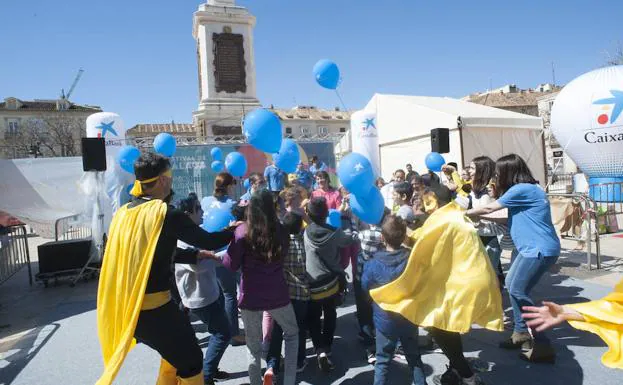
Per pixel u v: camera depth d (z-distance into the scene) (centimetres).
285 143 521
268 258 289
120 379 371
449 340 305
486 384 324
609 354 171
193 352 255
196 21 1784
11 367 411
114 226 249
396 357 381
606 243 838
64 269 743
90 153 779
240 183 1388
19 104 5125
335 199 620
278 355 349
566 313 182
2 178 1259
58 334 498
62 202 1292
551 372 339
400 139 1535
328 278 360
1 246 684
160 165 265
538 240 344
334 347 416
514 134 1370
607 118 1163
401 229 303
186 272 334
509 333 419
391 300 291
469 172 570
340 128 5719
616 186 1195
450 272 292
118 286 238
